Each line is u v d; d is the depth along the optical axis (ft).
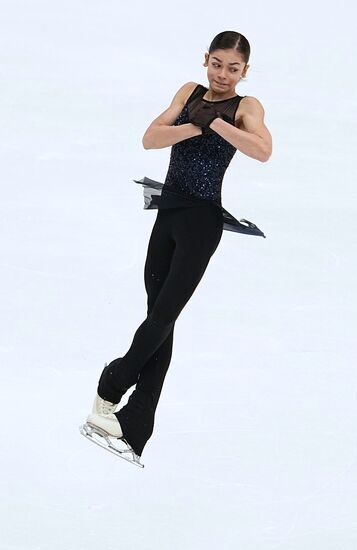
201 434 46.62
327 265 64.69
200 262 40.55
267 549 39.88
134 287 59.98
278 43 116.06
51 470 43.29
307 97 98.02
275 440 46.55
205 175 40.73
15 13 118.93
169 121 40.91
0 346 52.49
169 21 120.78
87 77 97.45
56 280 59.98
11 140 81.41
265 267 63.62
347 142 87.04
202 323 56.49
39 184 73.72
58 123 85.76
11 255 62.59
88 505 41.42
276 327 56.59
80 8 123.13
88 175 76.02
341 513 42.19
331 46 116.16
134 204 71.67
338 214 72.74
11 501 41.27
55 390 49.01
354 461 45.55
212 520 41.29
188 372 51.49
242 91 98.12
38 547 39.06
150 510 41.50
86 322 55.57
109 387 41.42
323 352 54.24
